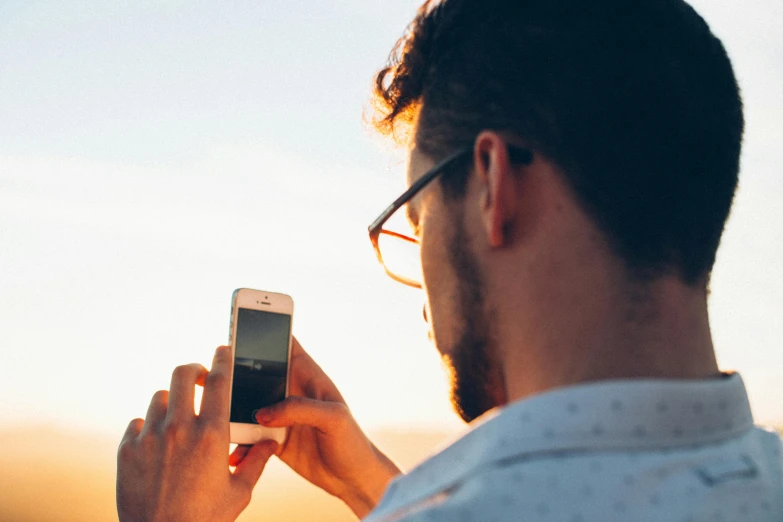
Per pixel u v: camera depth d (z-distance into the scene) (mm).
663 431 609
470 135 816
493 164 743
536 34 785
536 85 761
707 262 733
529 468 577
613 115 727
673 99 739
